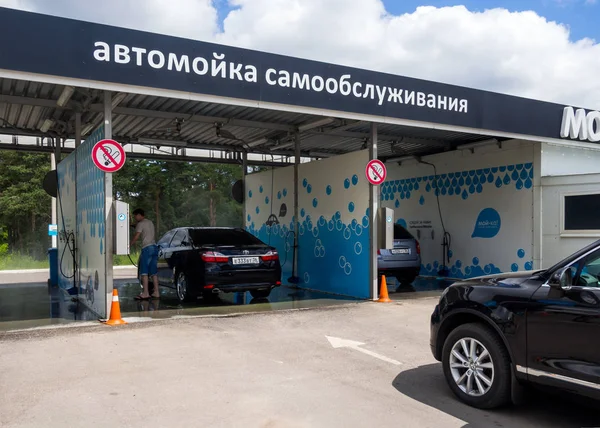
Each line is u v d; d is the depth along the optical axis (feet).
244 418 15.14
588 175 38.34
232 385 17.90
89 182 31.09
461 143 47.93
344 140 46.16
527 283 15.66
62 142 46.14
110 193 27.04
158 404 16.06
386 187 56.39
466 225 47.26
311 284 41.63
